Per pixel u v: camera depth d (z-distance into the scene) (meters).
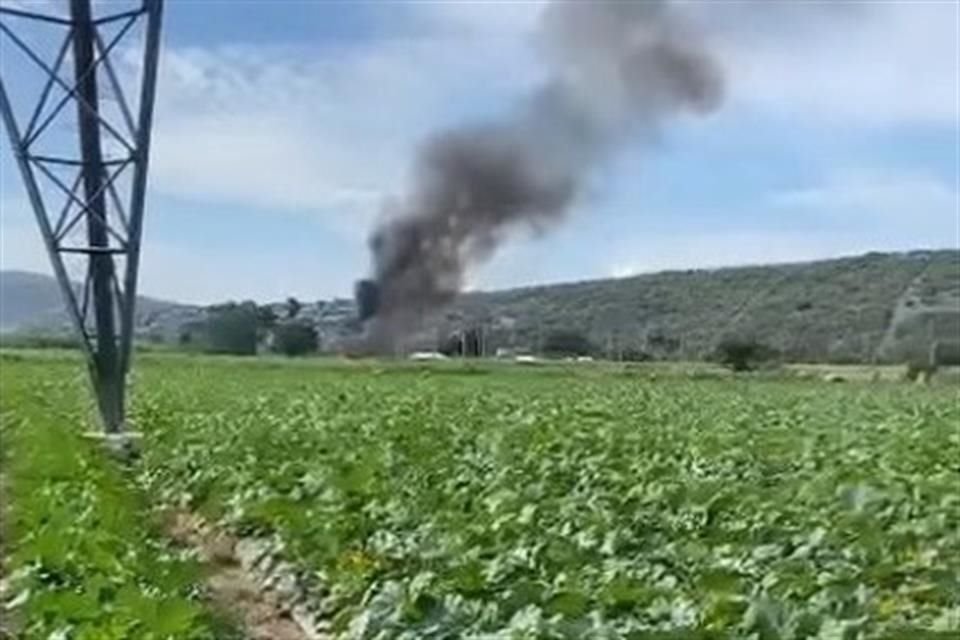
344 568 13.40
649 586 10.87
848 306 135.12
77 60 27.92
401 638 9.74
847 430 32.16
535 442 26.38
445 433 29.11
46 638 10.44
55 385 52.09
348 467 20.61
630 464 21.75
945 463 23.14
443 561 12.62
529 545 12.95
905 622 10.00
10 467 25.39
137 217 28.78
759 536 13.83
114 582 11.84
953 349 104.19
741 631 9.30
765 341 127.25
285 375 66.56
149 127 28.53
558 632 9.23
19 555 13.95
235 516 18.17
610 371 80.56
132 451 27.84
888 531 13.81
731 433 30.64
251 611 14.27
